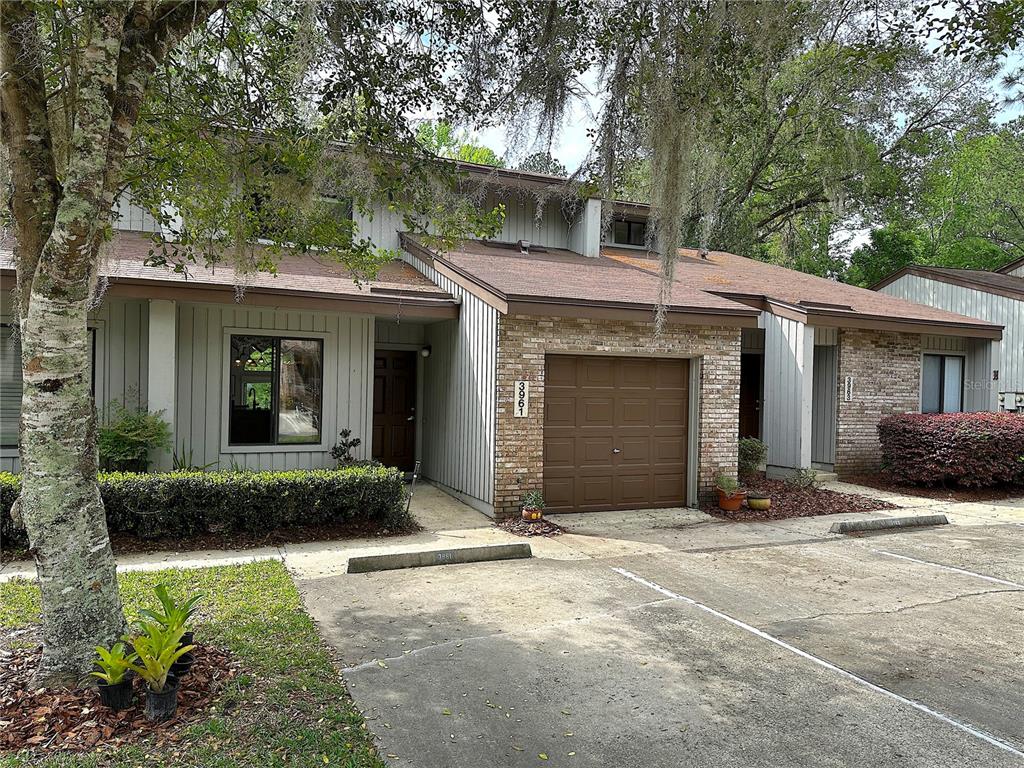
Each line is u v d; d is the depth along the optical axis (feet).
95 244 13.74
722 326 34.37
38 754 10.93
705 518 32.42
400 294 33.17
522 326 30.32
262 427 32.30
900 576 23.35
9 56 12.92
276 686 13.66
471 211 21.26
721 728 12.83
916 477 40.47
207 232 24.14
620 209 50.93
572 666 15.42
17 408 28.09
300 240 21.68
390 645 16.30
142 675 12.05
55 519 12.96
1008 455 40.24
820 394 45.03
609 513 32.94
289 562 23.04
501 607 19.30
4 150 14.24
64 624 13.01
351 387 33.83
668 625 18.21
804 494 37.42
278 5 18.40
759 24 18.07
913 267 61.52
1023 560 25.75
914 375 46.29
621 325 32.32
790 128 61.87
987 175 91.25
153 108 19.65
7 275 26.21
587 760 11.64
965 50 19.63
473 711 13.20
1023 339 52.85
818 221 78.74
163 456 28.91
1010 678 15.28
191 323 30.68
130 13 13.84
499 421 29.99
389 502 27.48
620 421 33.42
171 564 22.17
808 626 18.37
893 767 11.64
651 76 18.75
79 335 13.08
